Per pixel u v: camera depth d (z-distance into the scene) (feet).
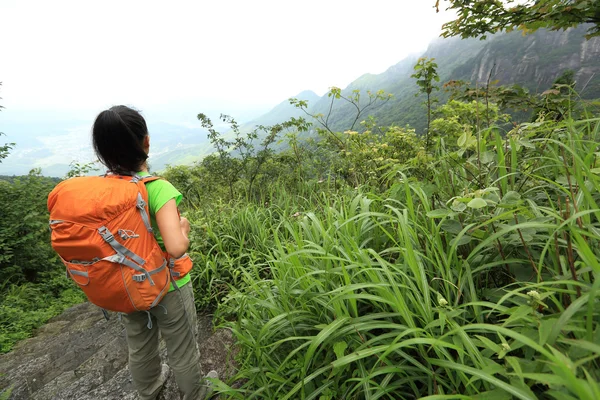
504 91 9.90
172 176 21.04
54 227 3.69
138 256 3.95
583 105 5.88
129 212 3.90
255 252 9.05
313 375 3.71
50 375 8.69
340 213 6.35
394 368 3.41
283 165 18.61
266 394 4.62
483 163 4.77
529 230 3.62
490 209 4.37
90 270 3.75
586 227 3.30
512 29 11.03
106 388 7.02
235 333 5.19
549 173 5.00
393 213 6.03
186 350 5.03
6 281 20.53
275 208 12.39
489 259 4.15
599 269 2.48
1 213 23.00
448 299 3.74
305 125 15.93
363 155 11.73
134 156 4.33
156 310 4.63
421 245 4.82
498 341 3.49
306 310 4.85
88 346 10.08
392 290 4.18
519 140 4.56
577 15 9.09
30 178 26.27
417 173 6.81
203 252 10.55
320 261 5.34
